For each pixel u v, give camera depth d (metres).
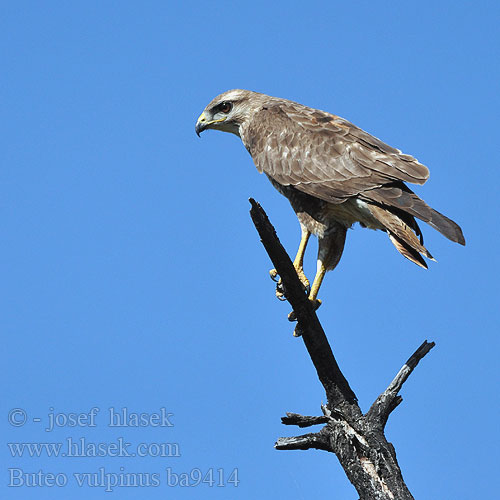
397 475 9.21
